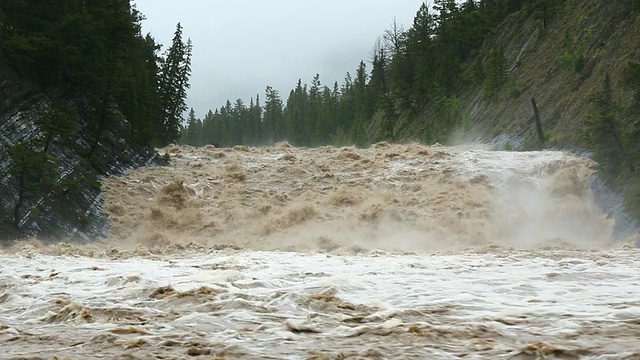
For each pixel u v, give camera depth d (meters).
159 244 29.52
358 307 9.17
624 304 9.48
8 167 29.12
